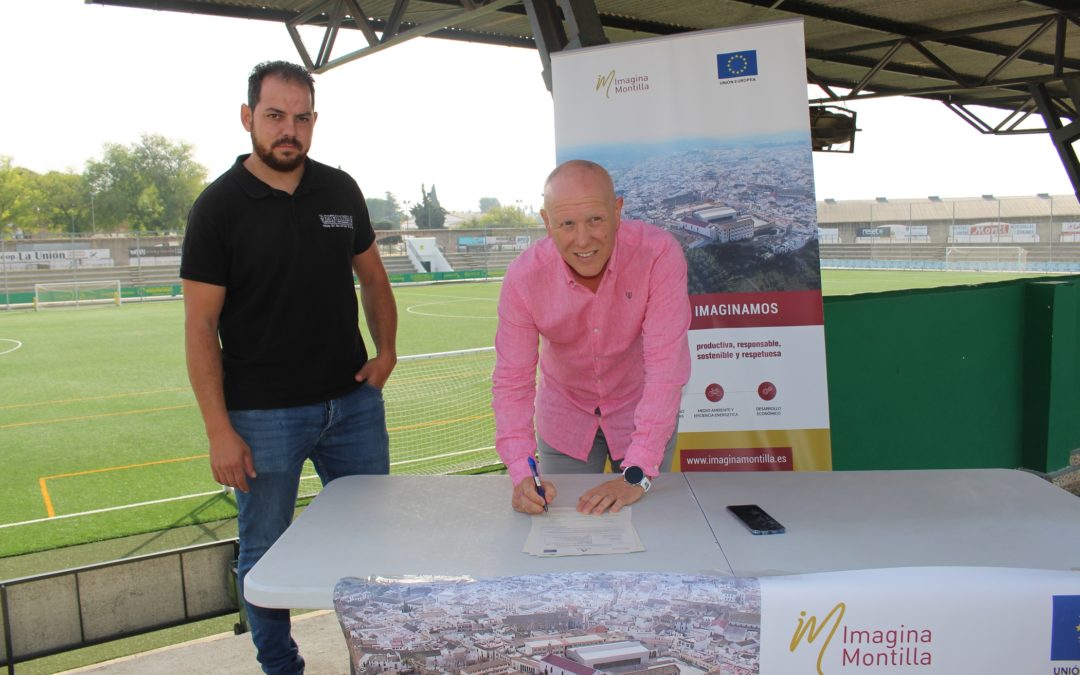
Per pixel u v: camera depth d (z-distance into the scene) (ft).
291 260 7.54
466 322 61.36
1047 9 22.65
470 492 6.34
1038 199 124.77
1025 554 4.80
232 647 10.30
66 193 208.74
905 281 85.46
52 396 34.73
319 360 7.86
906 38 26.35
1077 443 16.90
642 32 24.86
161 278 128.57
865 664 4.31
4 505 18.95
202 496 19.40
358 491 6.40
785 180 10.55
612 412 7.68
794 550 4.92
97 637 10.05
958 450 15.37
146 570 10.30
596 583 4.32
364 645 4.36
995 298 15.56
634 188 10.82
